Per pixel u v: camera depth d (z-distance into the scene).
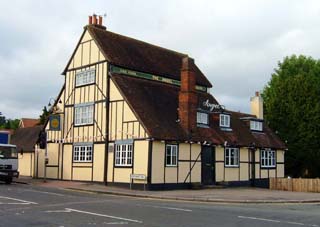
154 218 13.96
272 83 50.28
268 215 15.43
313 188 30.73
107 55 30.39
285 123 43.94
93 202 18.73
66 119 33.25
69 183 30.33
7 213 14.60
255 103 40.06
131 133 28.03
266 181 36.12
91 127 30.98
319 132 42.69
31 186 28.09
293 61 51.34
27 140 40.44
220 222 13.38
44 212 14.95
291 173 44.25
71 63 33.31
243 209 17.47
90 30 32.00
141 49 34.31
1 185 28.34
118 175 28.62
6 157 30.27
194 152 29.81
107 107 29.86
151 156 26.84
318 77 48.53
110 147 29.44
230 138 33.09
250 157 34.84
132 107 28.05
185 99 30.00
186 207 17.64
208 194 24.16
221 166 31.92
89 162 30.83
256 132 37.31
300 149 42.56
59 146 33.50
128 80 30.48
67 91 33.44
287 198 22.53
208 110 32.75
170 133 28.19
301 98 43.56
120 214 14.80
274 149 37.44
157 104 30.08
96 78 31.02
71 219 13.44
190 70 30.31
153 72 32.66
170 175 27.97
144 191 25.67
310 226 12.97
